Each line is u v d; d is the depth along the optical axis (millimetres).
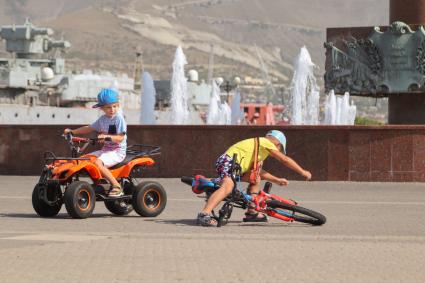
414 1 49625
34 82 136000
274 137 23578
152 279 14352
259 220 23516
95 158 24844
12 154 47750
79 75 144125
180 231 21219
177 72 87562
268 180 23844
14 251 17375
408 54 49625
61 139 46844
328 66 51875
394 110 51719
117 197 24781
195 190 23203
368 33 50906
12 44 144750
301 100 72562
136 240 19266
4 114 123500
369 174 41406
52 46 145750
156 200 25516
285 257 16891
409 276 14898
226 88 160125
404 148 41062
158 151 26000
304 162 42062
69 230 21453
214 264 15945
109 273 14875
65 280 14195
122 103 157375
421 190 37250
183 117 89750
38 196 24781
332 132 41688
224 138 43312
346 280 14453
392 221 24453
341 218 25328
